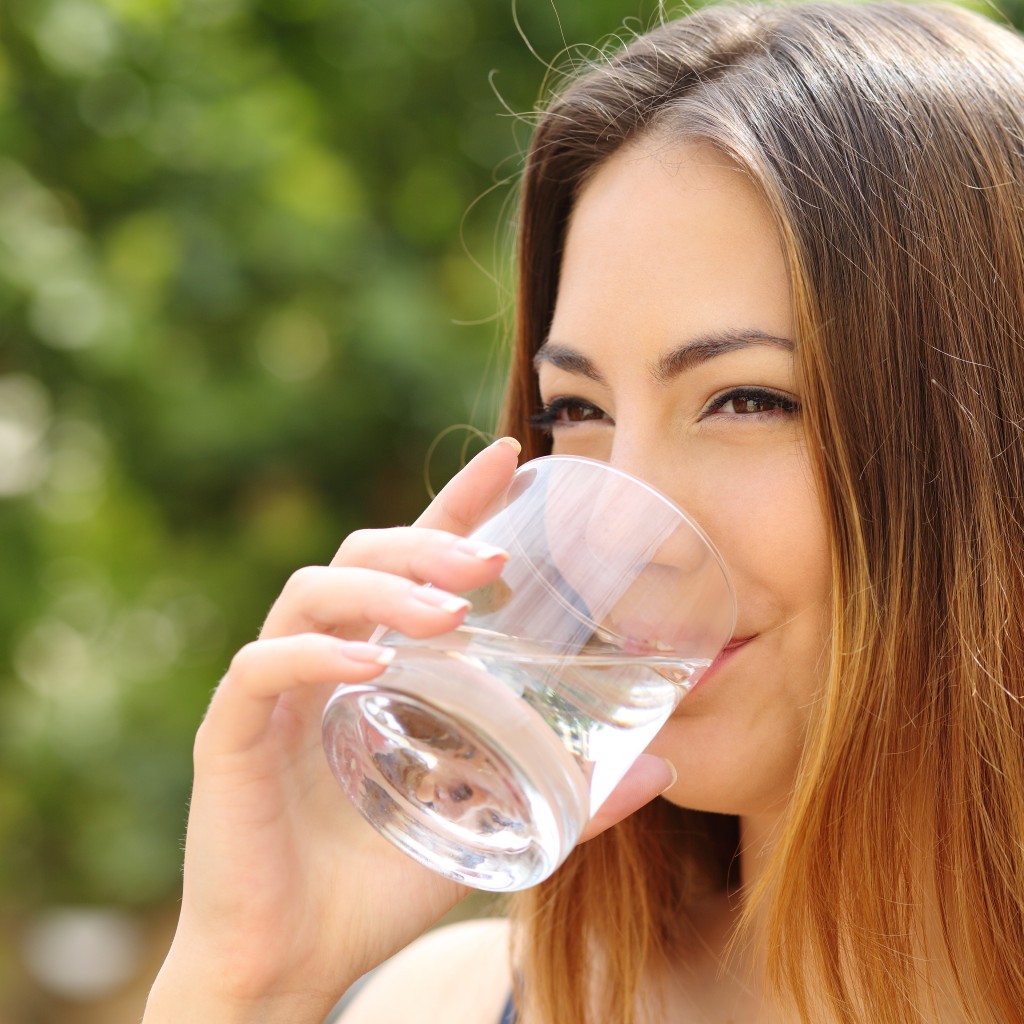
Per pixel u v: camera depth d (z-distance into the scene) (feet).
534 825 3.49
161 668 8.43
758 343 3.72
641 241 3.76
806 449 3.73
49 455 8.02
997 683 3.77
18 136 7.18
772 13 3.95
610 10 6.12
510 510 3.57
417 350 6.85
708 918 4.12
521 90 7.13
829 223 3.72
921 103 3.81
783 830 3.80
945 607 3.78
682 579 3.53
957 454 3.77
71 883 8.64
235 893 3.67
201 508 7.79
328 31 7.43
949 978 3.81
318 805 3.75
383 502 7.48
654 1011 4.09
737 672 3.76
